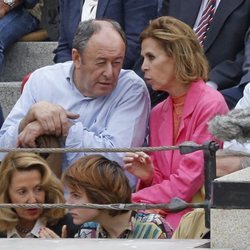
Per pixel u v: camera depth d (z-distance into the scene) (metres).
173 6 25.80
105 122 22.64
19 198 19.75
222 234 14.52
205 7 25.39
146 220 18.41
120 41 22.31
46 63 31.95
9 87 29.59
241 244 14.45
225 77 24.56
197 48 21.64
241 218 14.43
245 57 24.38
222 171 18.64
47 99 23.05
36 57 32.00
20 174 19.69
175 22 21.66
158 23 21.70
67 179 18.59
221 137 14.80
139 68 25.88
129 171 21.17
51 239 15.79
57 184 19.91
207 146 15.37
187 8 25.59
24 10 32.41
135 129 22.52
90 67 22.39
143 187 21.36
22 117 23.06
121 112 22.61
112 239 15.79
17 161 19.75
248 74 23.84
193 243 15.15
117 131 22.39
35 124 22.00
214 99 21.28
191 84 21.55
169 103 21.94
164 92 24.58
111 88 22.56
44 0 33.88
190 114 21.38
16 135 22.52
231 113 14.93
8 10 31.89
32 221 19.64
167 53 21.47
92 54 22.28
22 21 32.12
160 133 21.94
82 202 18.42
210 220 14.73
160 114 22.19
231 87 24.58
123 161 21.45
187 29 21.64
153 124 22.31
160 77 21.61
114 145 22.20
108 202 18.34
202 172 20.55
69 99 22.86
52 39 33.81
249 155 18.73
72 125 22.11
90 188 18.31
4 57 31.98
